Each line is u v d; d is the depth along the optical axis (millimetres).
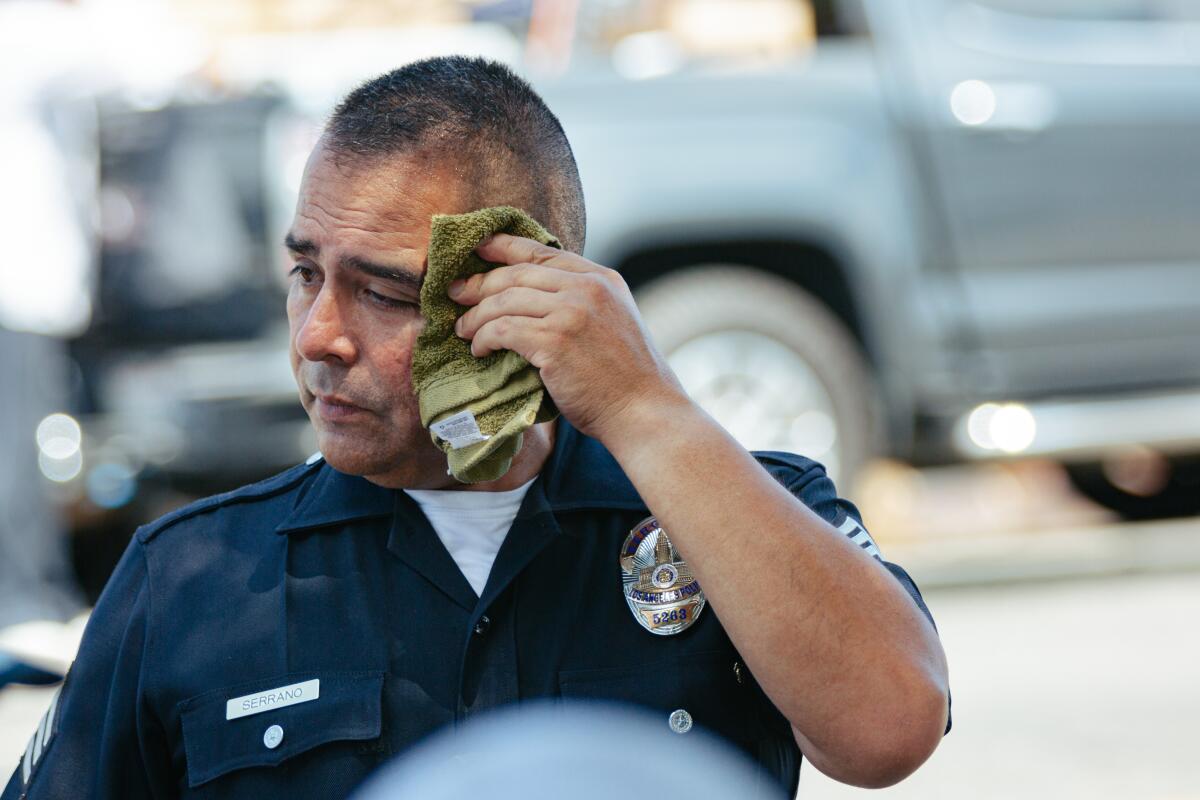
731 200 11508
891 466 14133
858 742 3299
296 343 3580
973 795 8422
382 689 3486
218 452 10734
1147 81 12125
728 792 2844
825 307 11969
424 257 3416
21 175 10367
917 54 11828
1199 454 14086
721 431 3426
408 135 3439
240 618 3553
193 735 3479
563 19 11539
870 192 11695
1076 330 12000
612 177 11406
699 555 3318
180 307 10672
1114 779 8570
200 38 10906
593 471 3768
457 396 3398
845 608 3293
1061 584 12898
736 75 11633
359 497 3693
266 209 10680
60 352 10469
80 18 10672
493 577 3582
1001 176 11867
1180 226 12156
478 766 2846
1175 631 11336
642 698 3559
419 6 11242
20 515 9875
